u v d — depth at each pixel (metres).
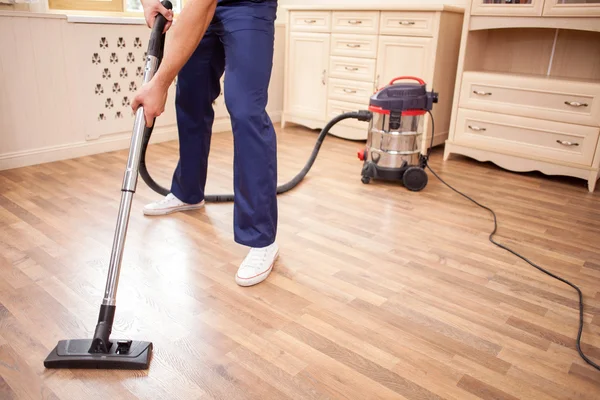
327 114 3.35
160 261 1.51
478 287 1.45
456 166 2.77
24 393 0.95
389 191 2.28
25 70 2.37
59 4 2.70
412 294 1.39
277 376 1.03
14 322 1.17
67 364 1.01
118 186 2.18
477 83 2.67
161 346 1.11
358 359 1.10
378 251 1.65
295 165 2.64
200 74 1.65
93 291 1.33
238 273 1.40
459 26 2.93
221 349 1.11
